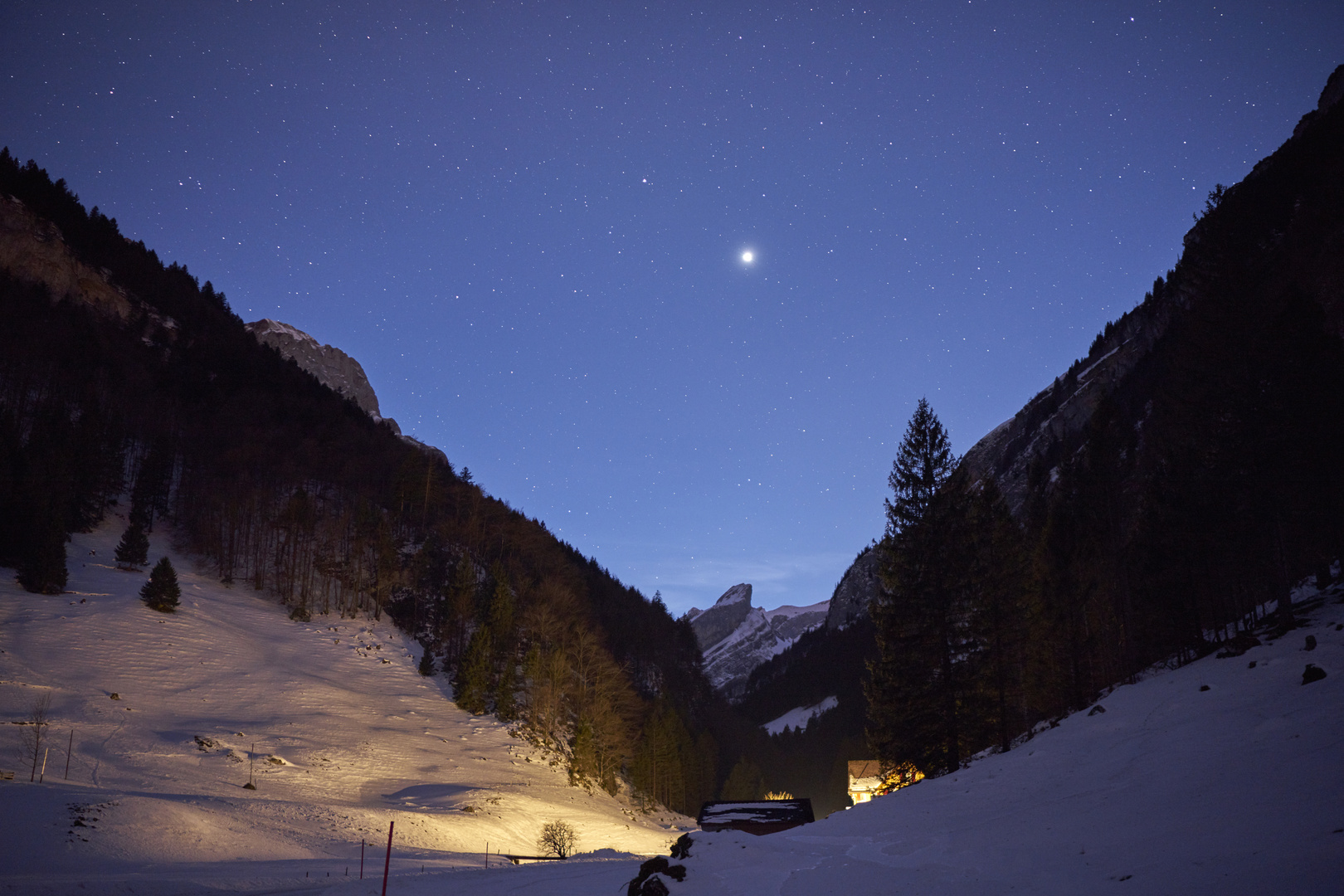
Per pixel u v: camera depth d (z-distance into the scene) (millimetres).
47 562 72875
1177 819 10734
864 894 10367
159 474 109000
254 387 158500
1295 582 37125
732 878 12859
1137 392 90062
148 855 29312
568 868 27047
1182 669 26469
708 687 150500
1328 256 47781
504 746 74312
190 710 59531
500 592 95938
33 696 52094
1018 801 15594
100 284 165250
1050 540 44656
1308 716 14898
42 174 183125
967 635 35094
